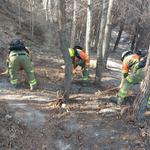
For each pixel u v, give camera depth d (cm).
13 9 719
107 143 273
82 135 280
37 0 861
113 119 303
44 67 466
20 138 270
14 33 600
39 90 366
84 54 395
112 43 1386
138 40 1105
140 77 336
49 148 266
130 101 351
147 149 271
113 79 462
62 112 310
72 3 743
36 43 632
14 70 360
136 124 295
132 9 862
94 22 934
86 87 392
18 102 325
